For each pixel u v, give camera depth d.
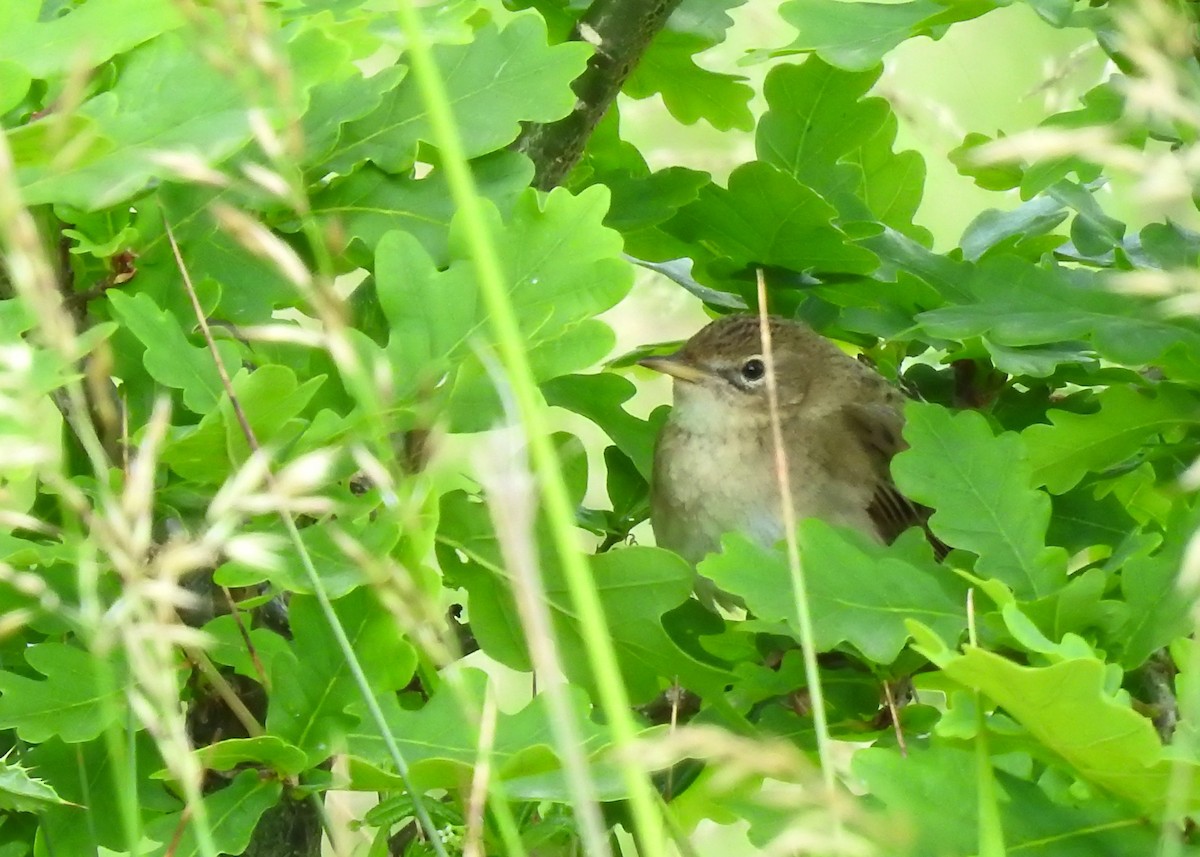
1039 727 2.09
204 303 2.32
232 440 2.30
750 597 2.31
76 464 2.32
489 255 1.91
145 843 2.30
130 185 2.30
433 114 1.92
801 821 2.01
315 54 2.31
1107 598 2.32
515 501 1.81
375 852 2.31
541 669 1.79
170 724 2.07
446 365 2.31
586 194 2.32
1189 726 2.16
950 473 2.32
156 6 2.30
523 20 2.33
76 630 2.31
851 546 2.31
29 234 1.99
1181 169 2.05
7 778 2.30
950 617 2.31
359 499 2.31
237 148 2.30
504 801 2.29
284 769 2.30
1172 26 2.30
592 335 2.31
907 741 2.33
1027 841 2.23
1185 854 2.19
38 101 2.32
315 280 2.31
